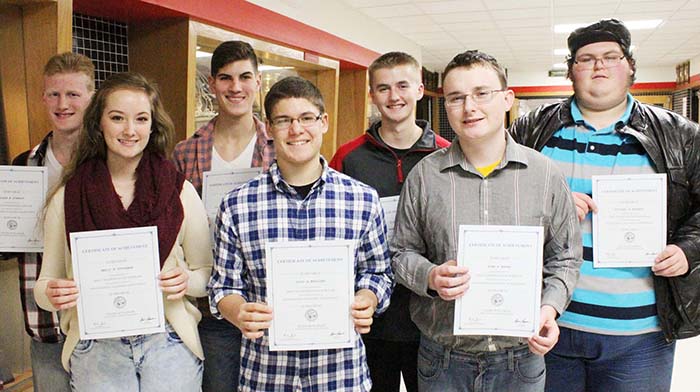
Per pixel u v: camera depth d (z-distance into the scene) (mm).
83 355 1541
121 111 1522
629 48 1756
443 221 1573
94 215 1523
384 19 6984
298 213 1558
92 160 1595
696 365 3613
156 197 1576
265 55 4629
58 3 2496
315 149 1561
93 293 1497
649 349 1777
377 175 2137
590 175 1786
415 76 2127
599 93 1749
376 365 2123
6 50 2553
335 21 5836
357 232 1586
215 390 1971
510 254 1476
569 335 1814
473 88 1490
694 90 11555
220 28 3740
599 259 1726
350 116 6930
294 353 1543
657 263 1685
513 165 1551
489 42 8859
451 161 1596
